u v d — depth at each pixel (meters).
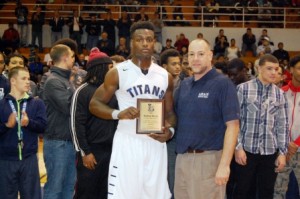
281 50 16.28
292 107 4.78
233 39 16.44
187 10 18.80
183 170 3.65
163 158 3.68
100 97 3.66
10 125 4.27
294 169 4.81
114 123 4.21
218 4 18.27
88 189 4.15
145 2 18.23
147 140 3.58
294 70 4.70
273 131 4.45
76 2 18.09
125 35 16.31
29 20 17.72
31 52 14.78
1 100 4.45
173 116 3.77
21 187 4.45
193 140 3.58
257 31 17.64
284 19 17.66
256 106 4.41
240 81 5.05
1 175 4.39
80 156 4.21
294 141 4.68
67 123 4.62
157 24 16.48
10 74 4.44
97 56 4.27
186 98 3.67
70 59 4.73
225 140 3.47
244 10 17.88
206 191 3.57
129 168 3.55
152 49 3.56
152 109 3.50
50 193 4.60
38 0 18.20
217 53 16.44
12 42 16.16
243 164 4.30
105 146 4.18
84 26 16.95
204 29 17.52
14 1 18.73
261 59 4.43
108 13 16.80
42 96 5.11
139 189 3.57
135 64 3.60
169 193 3.72
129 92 3.56
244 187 4.49
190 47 3.62
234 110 3.48
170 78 3.72
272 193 4.54
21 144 4.38
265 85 4.45
